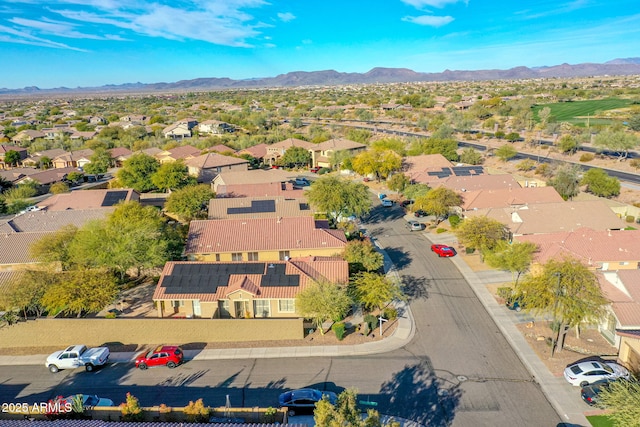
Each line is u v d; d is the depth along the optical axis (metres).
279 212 63.19
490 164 106.38
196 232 52.84
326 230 53.41
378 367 34.34
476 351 36.03
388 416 29.03
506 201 66.94
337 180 66.06
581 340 37.31
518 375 32.94
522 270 45.44
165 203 71.88
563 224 57.00
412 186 76.62
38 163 123.38
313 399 29.22
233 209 63.12
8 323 38.75
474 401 30.33
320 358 35.78
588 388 29.91
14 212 79.62
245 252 50.66
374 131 163.88
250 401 30.86
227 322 38.50
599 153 105.88
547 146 120.81
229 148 122.56
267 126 189.12
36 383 33.84
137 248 46.59
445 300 44.66
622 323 34.72
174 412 27.50
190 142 140.25
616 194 77.38
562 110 184.75
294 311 41.09
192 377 33.88
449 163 94.62
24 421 26.02
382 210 77.06
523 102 193.38
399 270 52.12
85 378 34.31
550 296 34.81
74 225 57.53
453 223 65.50
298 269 43.09
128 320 38.81
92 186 101.06
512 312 41.91
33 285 40.44
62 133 165.25
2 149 129.25
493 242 51.41
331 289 38.31
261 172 90.69
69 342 39.28
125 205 57.44
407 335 38.69
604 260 47.00
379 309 43.25
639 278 38.34
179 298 41.22
